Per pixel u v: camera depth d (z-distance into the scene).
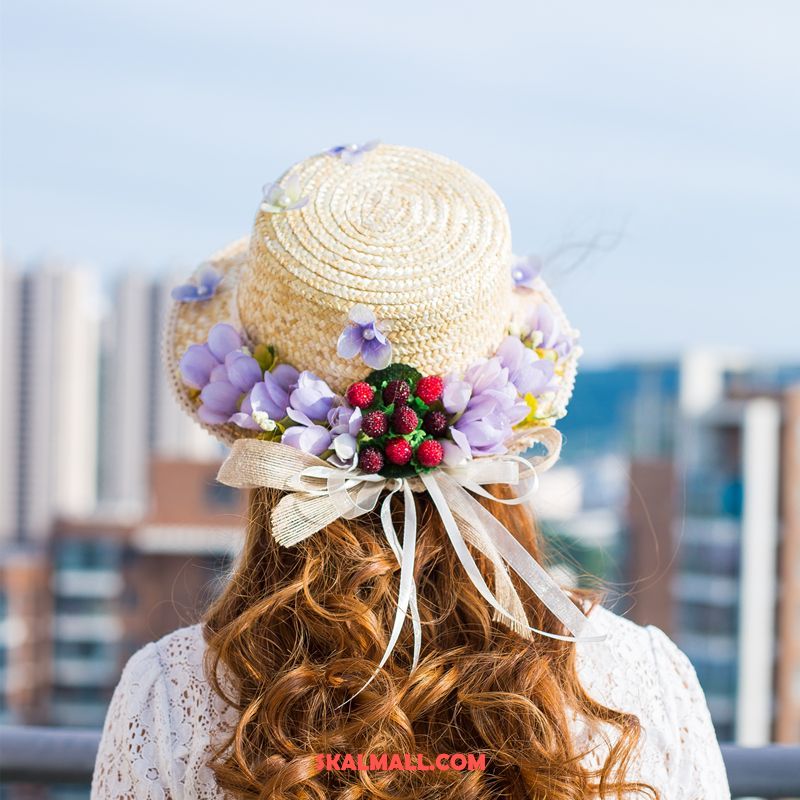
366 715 1.01
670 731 1.12
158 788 1.07
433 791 1.01
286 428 1.10
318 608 1.04
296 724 1.03
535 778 1.02
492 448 1.10
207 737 1.08
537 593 1.08
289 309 1.10
